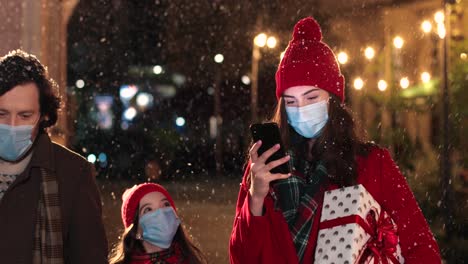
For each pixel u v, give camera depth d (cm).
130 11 3362
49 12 1533
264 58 3381
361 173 391
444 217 1095
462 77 1176
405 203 392
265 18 2970
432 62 1820
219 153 3347
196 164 3350
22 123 411
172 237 520
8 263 409
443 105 1157
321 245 370
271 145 374
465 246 1023
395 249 381
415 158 1370
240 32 3456
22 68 411
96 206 430
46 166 419
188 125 3659
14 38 1359
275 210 381
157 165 2686
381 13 2297
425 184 1196
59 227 417
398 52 1916
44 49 1450
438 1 2067
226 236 1364
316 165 392
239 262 392
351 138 394
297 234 380
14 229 412
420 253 387
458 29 1205
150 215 517
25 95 409
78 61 3172
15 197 416
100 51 3206
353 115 402
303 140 404
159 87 3528
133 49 3416
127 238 523
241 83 3759
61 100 435
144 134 2738
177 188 2400
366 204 373
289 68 398
